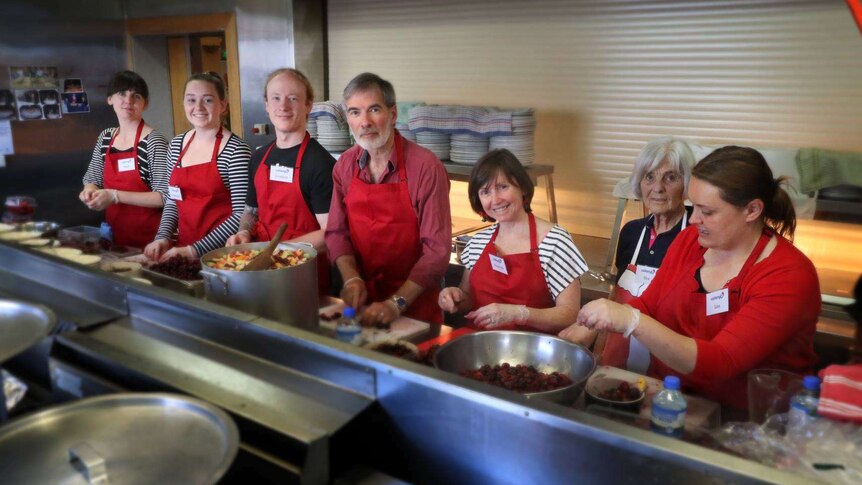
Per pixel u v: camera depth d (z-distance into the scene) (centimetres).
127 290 170
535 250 206
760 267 155
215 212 288
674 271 176
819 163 304
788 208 156
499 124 358
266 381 136
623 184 315
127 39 483
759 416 136
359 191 229
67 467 106
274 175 252
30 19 425
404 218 227
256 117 458
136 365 144
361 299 206
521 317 189
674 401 127
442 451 121
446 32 428
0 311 157
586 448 104
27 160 439
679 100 358
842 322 248
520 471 113
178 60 506
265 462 119
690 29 348
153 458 107
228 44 449
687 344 148
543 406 110
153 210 327
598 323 151
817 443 112
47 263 192
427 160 221
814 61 319
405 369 123
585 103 387
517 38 402
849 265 321
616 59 372
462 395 115
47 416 117
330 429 118
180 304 158
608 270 317
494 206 204
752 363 149
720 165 152
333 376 133
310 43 464
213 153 283
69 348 156
